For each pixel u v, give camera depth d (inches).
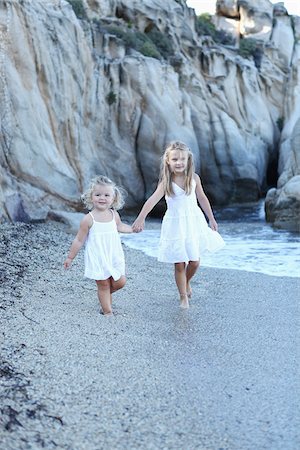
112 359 151.3
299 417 119.8
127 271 287.7
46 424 111.0
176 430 113.0
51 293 222.7
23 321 177.5
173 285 257.0
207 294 240.1
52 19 583.8
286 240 440.5
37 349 152.6
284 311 210.2
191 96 864.9
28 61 523.2
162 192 213.9
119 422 115.0
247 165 849.5
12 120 487.5
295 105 1011.3
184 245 209.5
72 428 110.8
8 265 266.4
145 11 896.3
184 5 1009.5
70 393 126.7
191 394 131.0
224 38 1148.5
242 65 1008.9
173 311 207.9
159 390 132.6
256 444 108.3
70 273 264.5
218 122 864.9
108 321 188.7
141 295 232.8
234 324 191.3
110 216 199.3
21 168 486.0
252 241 438.9
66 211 520.1
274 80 1058.7
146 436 109.9
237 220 664.4
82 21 727.7
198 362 152.7
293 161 597.6
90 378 136.3
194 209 213.5
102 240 194.4
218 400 128.1
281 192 546.6
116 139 725.9
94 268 191.8
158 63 784.3
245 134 909.8
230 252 374.0
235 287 255.6
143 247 406.9
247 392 132.9
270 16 1175.6
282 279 274.8
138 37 850.8
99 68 717.3
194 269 222.1
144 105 754.8
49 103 555.8
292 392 133.0
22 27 523.8
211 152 847.7
